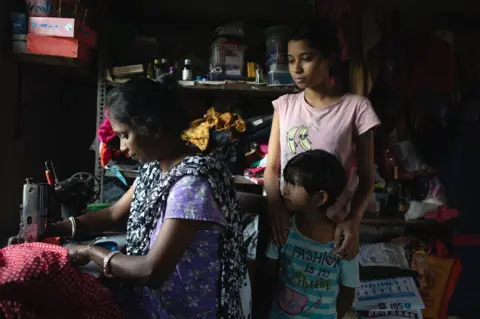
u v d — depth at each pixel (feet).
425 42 8.49
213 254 3.21
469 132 8.33
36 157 8.26
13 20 7.06
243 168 8.06
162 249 2.92
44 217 4.23
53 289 2.87
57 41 7.14
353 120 5.20
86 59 7.75
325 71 5.17
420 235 9.11
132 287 3.38
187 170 3.08
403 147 8.41
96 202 7.75
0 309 2.76
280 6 9.44
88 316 2.98
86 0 7.55
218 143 7.84
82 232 4.26
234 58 8.36
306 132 5.30
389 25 8.29
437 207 8.16
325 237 4.47
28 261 2.88
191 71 8.18
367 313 7.26
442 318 7.98
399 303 7.42
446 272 8.05
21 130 7.64
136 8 9.15
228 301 3.25
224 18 9.45
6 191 7.24
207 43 9.48
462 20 9.70
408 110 8.63
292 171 4.33
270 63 8.34
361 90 7.78
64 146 9.27
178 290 3.19
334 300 4.52
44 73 8.34
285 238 4.44
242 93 8.73
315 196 4.26
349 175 5.27
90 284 3.08
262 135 8.18
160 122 3.15
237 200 3.49
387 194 8.46
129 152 3.34
